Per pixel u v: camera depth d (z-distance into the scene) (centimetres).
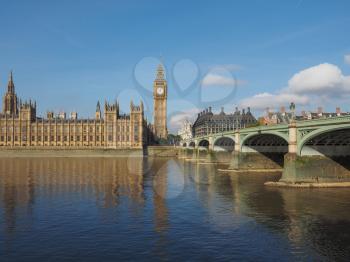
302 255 3328
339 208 5234
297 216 4775
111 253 3378
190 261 3188
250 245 3603
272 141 11106
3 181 8244
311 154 7531
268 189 7069
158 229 4153
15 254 3341
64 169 11794
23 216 4731
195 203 5666
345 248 3516
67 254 3347
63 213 4912
